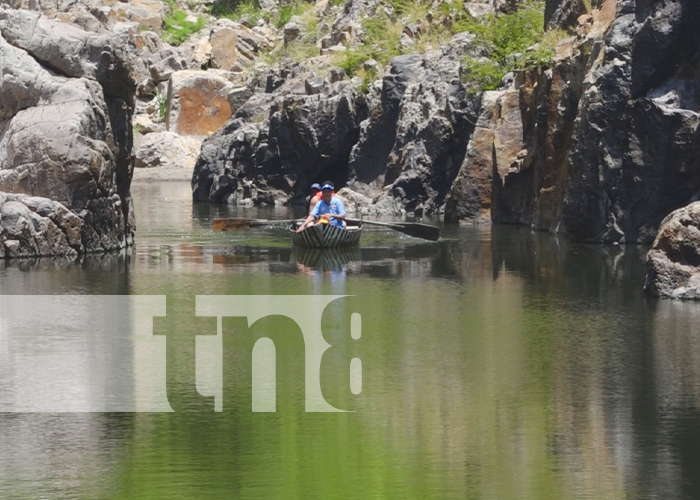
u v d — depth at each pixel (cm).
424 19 13700
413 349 5234
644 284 6838
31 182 8200
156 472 3550
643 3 8506
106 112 8669
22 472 3550
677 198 8575
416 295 6650
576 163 8800
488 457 3697
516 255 8319
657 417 4131
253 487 3425
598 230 8831
